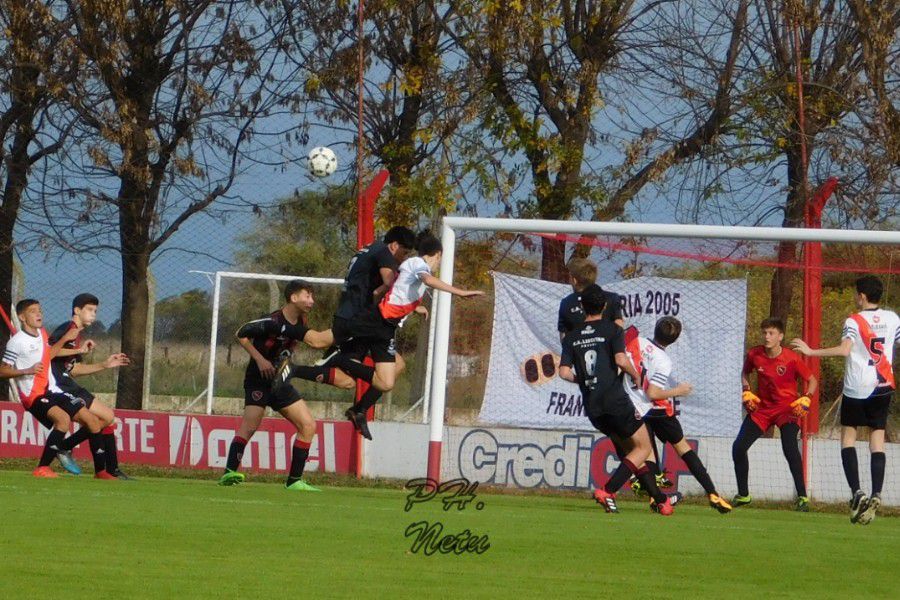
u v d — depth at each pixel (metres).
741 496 43.53
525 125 71.94
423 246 41.16
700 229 43.81
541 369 49.09
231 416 52.88
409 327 57.69
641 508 40.59
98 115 68.69
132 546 23.67
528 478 49.03
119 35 67.62
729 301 48.25
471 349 51.22
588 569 23.03
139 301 67.12
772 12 69.81
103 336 66.62
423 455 50.84
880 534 31.58
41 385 42.53
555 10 70.69
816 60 70.00
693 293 48.56
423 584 20.62
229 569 21.41
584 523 31.17
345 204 74.88
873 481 38.00
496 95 73.81
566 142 72.81
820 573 23.61
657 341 39.41
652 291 48.88
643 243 49.62
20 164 69.00
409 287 40.59
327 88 73.31
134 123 67.00
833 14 69.00
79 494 33.84
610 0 72.00
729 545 27.41
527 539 26.98
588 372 35.75
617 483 36.06
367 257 41.06
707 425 48.00
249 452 52.41
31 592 18.67
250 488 40.81
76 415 42.66
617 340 35.59
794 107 67.94
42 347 42.50
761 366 43.62
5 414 55.09
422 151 74.19
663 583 21.70
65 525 26.19
